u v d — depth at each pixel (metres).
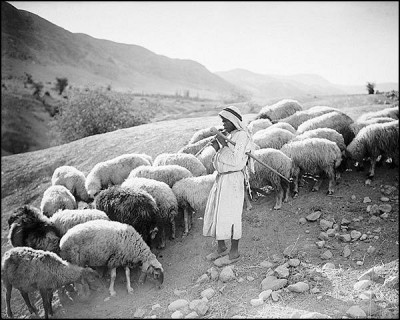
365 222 6.21
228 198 5.51
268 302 4.68
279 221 6.59
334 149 7.01
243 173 5.68
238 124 5.56
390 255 5.32
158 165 7.95
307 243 5.90
